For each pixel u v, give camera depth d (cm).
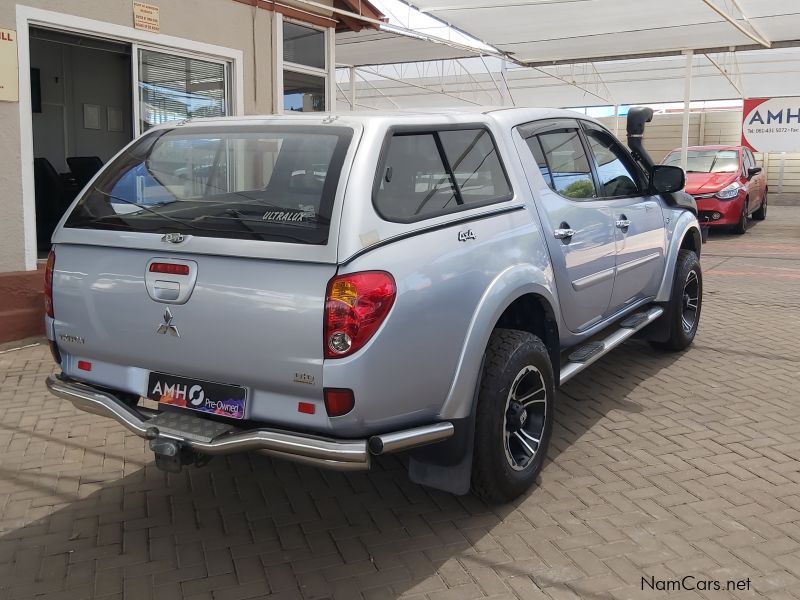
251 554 332
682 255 606
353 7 990
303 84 963
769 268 1084
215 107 831
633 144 578
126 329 325
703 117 2889
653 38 1480
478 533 346
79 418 495
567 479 399
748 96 2378
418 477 346
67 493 391
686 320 636
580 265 424
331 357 279
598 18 1298
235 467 424
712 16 1291
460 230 332
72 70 990
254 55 858
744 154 1608
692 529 346
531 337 362
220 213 318
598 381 561
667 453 432
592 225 441
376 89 2402
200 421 313
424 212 321
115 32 702
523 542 337
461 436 329
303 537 346
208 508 376
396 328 290
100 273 331
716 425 473
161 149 369
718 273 1044
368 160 304
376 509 372
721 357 621
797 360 611
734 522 352
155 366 323
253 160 337
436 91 2448
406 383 299
